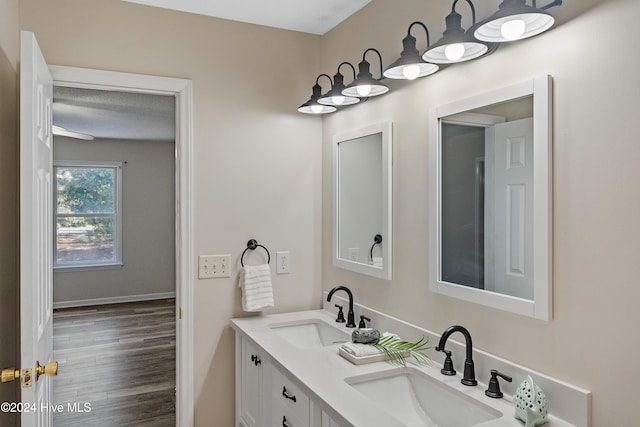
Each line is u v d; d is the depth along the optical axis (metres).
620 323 1.15
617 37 1.15
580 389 1.24
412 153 1.92
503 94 1.46
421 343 1.84
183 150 2.35
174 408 3.20
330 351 1.92
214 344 2.43
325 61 2.63
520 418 1.29
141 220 6.99
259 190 2.53
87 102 4.09
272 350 1.92
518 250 1.42
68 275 6.54
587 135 1.22
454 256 1.68
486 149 1.54
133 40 2.23
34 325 1.40
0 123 1.66
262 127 2.53
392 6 2.05
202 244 2.39
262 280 2.46
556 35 1.31
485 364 1.54
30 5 2.04
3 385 1.71
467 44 1.45
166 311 6.22
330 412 1.38
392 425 1.26
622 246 1.14
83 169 6.67
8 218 1.78
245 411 2.32
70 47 2.11
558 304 1.31
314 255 2.68
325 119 2.65
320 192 2.70
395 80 2.02
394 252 2.04
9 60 1.80
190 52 2.36
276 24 2.51
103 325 5.45
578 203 1.25
